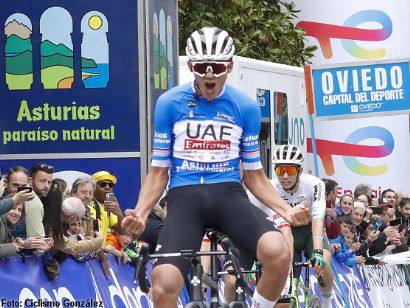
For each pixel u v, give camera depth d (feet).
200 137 26.04
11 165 42.01
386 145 76.28
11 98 42.09
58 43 41.88
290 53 74.02
